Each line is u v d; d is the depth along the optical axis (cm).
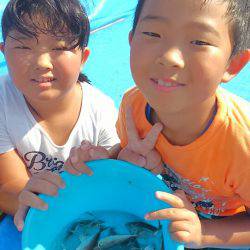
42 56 51
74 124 59
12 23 50
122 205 56
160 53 37
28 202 50
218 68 38
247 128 44
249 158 44
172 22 36
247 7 38
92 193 55
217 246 50
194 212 48
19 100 58
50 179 51
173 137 48
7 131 57
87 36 54
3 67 91
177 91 39
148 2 38
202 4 35
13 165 58
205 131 45
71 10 51
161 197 45
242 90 89
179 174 51
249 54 42
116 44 100
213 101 44
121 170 51
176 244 47
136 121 52
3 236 55
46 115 58
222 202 53
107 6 110
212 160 47
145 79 40
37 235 50
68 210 54
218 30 36
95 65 94
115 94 88
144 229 54
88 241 53
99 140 63
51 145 59
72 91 57
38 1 49
